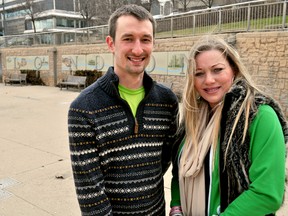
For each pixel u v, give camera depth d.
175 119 1.84
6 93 15.48
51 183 4.07
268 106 1.45
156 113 1.71
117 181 1.62
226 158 1.48
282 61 8.44
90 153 1.54
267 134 1.38
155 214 1.76
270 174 1.36
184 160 1.69
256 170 1.39
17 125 7.83
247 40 9.23
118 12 1.62
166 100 1.77
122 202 1.64
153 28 1.67
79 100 1.55
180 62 11.97
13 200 3.59
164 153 1.88
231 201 1.49
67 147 5.76
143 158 1.65
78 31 17.81
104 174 1.63
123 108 1.61
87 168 1.54
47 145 5.91
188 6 25.08
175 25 12.70
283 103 8.49
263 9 9.47
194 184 1.66
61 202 3.53
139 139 1.64
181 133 1.82
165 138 1.81
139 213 1.66
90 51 16.59
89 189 1.54
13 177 4.29
